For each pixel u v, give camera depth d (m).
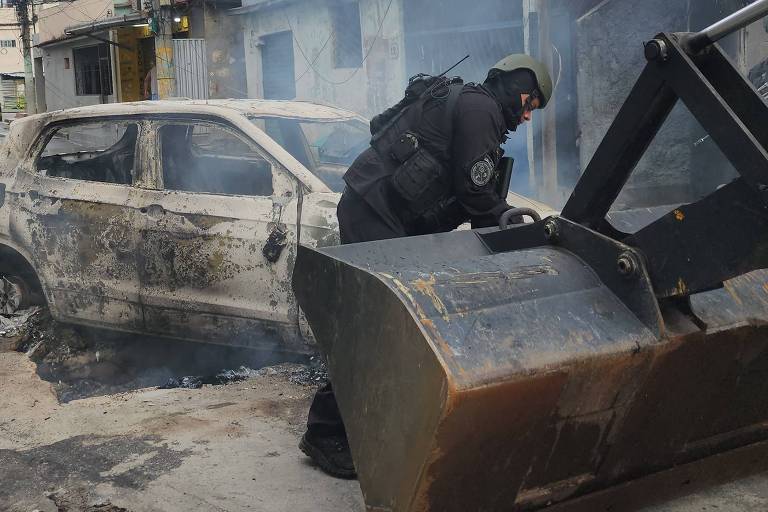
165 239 4.54
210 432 3.37
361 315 2.03
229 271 4.36
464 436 1.82
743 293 2.24
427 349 1.79
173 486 2.88
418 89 2.88
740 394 2.33
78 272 4.90
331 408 2.93
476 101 2.75
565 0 9.98
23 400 3.84
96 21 20.72
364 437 2.03
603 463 2.17
